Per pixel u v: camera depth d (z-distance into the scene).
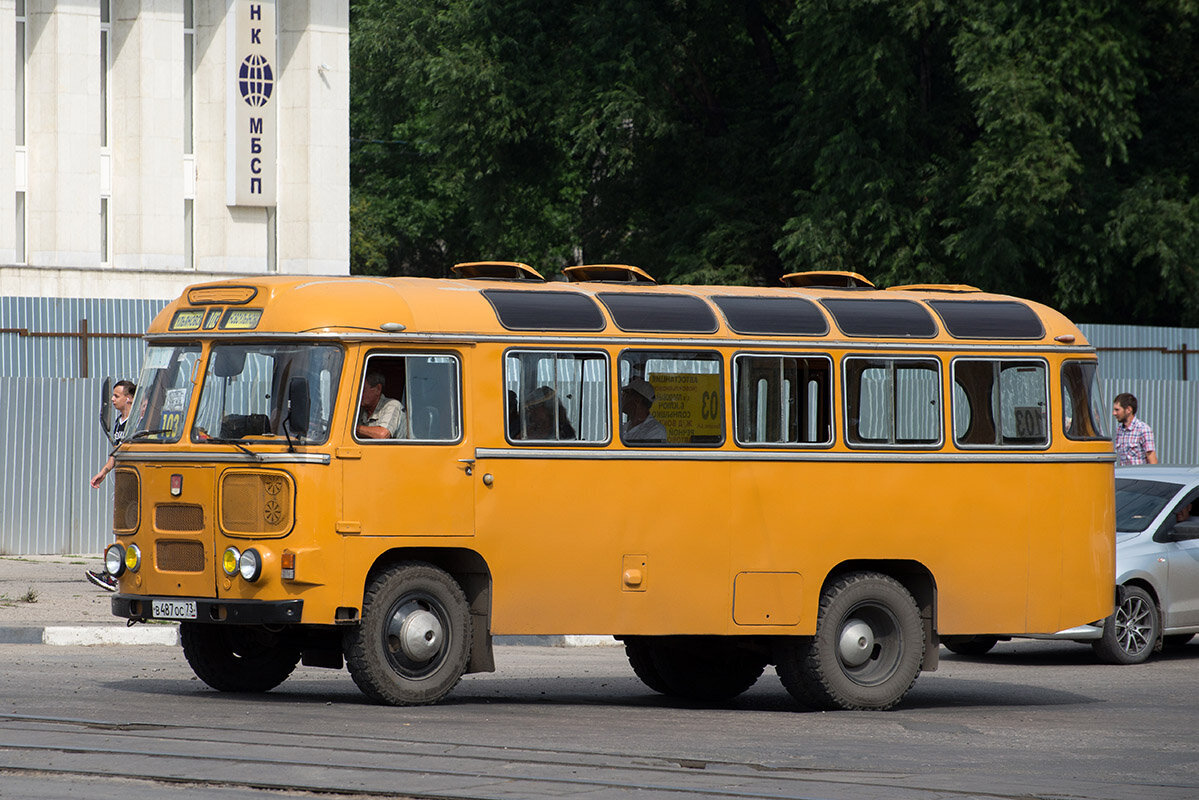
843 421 28.25
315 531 24.66
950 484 28.94
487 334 26.05
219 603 24.94
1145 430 45.19
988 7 83.56
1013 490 29.45
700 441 27.28
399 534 25.27
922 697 31.06
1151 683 34.03
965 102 94.38
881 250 88.94
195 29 99.12
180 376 26.27
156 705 25.19
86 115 95.25
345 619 24.89
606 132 97.12
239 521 24.92
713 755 21.92
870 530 28.33
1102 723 27.08
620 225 112.00
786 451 27.78
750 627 27.45
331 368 25.16
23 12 95.69
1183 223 85.00
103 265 96.81
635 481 26.77
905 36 87.94
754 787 19.31
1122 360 65.31
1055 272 88.31
